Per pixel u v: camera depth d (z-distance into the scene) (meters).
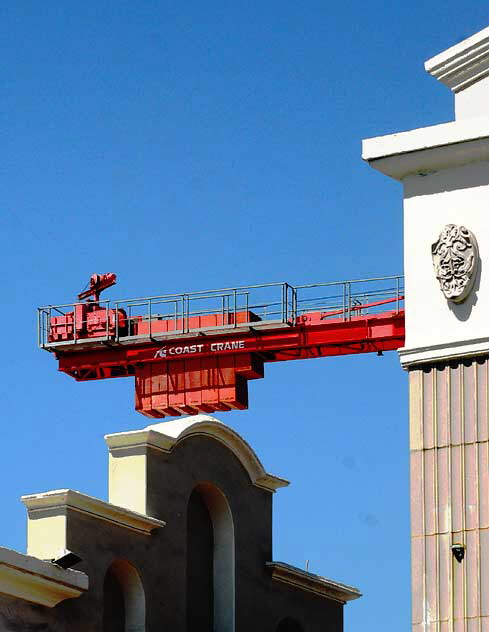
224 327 98.44
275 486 42.94
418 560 33.06
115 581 38.34
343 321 95.75
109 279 102.81
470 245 33.53
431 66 35.41
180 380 100.50
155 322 100.44
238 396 99.25
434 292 33.88
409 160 34.25
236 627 40.78
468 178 33.91
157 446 39.56
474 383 33.28
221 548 41.34
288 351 98.44
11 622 35.09
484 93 34.97
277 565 42.22
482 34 34.69
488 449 32.94
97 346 101.50
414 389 33.78
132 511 38.22
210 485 41.06
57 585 35.69
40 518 36.88
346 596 44.72
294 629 43.09
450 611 32.56
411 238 34.22
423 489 33.34
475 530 32.72
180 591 39.38
